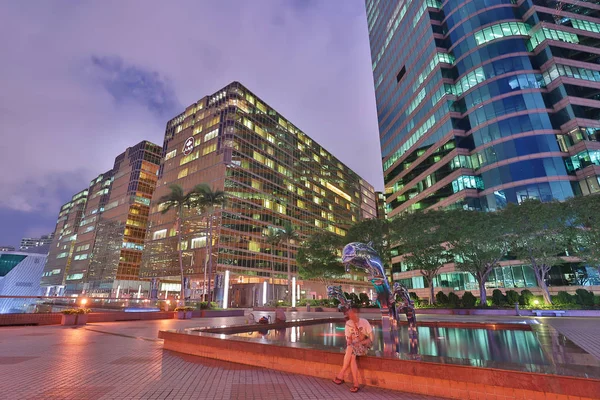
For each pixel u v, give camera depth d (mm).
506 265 40938
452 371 5270
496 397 4855
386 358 5926
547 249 29500
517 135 43969
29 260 141500
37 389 5805
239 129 78125
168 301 31594
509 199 42531
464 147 50219
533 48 48594
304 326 17281
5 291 130875
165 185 87438
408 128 65750
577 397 4309
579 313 26422
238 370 7367
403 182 66312
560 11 49656
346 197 120250
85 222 121438
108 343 11781
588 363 6555
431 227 34375
